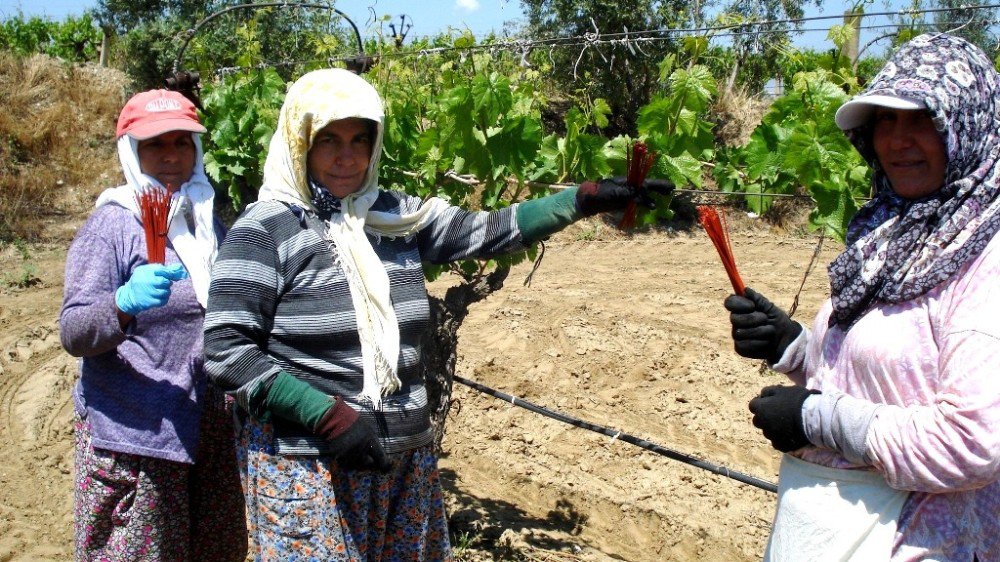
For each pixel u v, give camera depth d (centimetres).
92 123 1384
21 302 855
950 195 195
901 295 198
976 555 198
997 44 407
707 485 523
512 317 853
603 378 700
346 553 248
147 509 295
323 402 238
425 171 421
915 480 191
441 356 424
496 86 373
